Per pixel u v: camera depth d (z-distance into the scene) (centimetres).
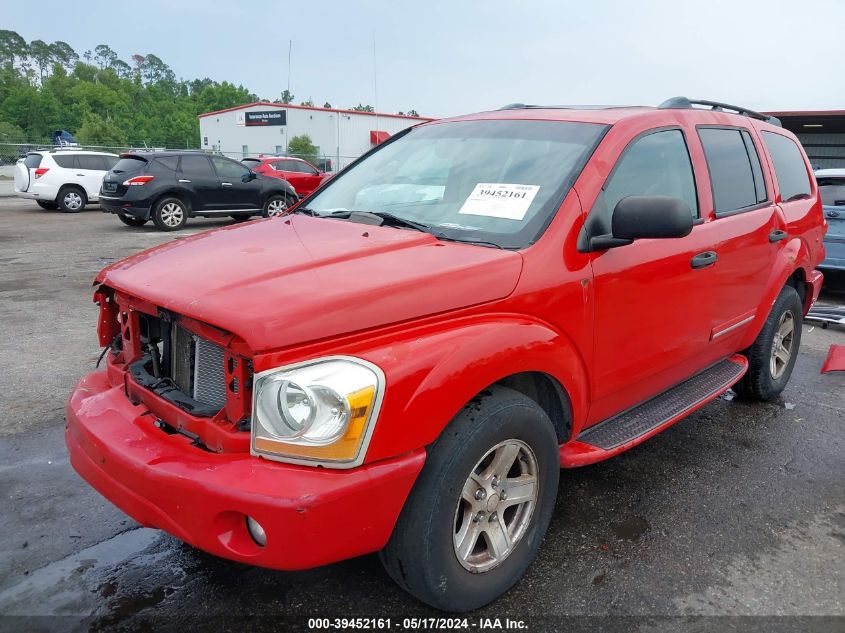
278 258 259
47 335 620
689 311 354
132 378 265
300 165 2080
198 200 1506
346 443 206
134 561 289
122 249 1170
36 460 376
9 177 2936
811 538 319
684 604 269
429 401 220
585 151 310
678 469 385
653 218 267
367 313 222
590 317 289
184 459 218
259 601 265
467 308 246
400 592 271
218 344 226
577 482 366
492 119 364
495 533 261
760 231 413
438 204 317
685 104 393
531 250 272
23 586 271
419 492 228
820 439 432
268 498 199
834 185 845
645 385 345
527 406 255
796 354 511
